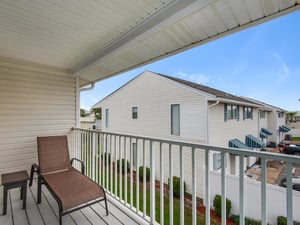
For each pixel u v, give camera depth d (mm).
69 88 4559
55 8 2090
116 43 2867
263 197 1348
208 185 1681
